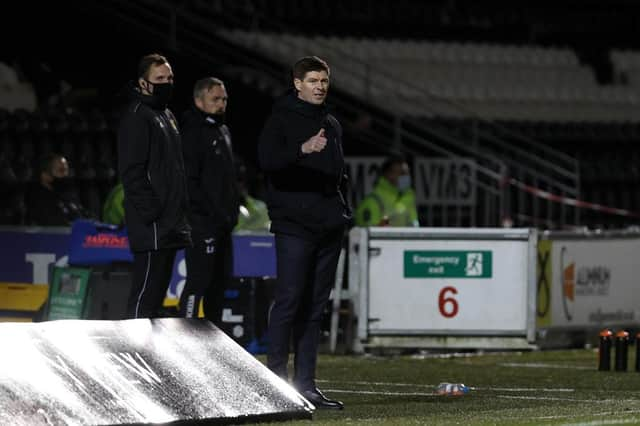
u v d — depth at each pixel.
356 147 56.34
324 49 70.31
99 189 51.69
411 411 23.08
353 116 60.41
